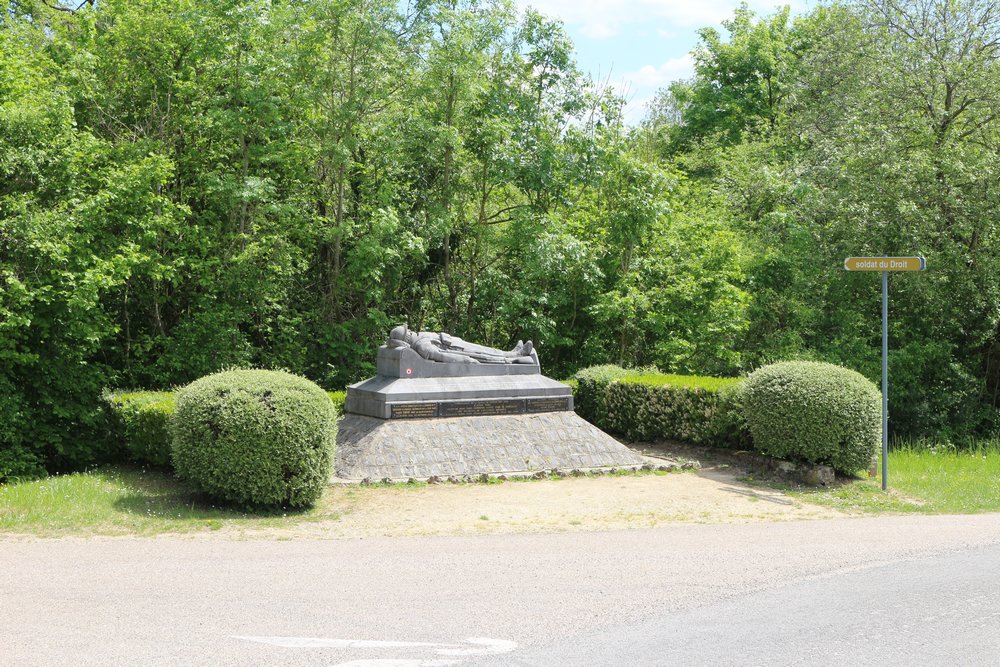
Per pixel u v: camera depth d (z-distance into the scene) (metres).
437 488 11.36
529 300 19.86
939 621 5.95
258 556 7.75
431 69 18.69
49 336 13.76
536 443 13.01
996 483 12.31
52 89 15.02
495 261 21.34
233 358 17.94
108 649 5.29
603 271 20.58
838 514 10.12
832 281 21.23
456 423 12.87
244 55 17.78
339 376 19.41
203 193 18.39
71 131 14.13
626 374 16.83
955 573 7.19
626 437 16.19
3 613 6.00
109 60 17.44
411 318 21.06
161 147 17.12
